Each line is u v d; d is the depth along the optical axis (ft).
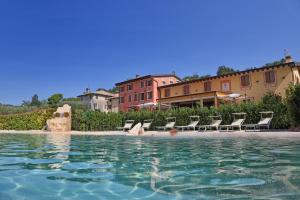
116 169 16.96
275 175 14.35
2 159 21.71
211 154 23.84
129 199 10.48
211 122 67.51
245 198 10.33
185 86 121.70
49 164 19.12
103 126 85.81
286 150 24.89
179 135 52.08
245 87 100.07
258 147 28.09
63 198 10.69
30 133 70.23
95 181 13.56
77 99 260.01
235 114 62.90
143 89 151.53
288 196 10.41
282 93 89.71
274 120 56.08
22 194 11.30
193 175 14.84
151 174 15.25
